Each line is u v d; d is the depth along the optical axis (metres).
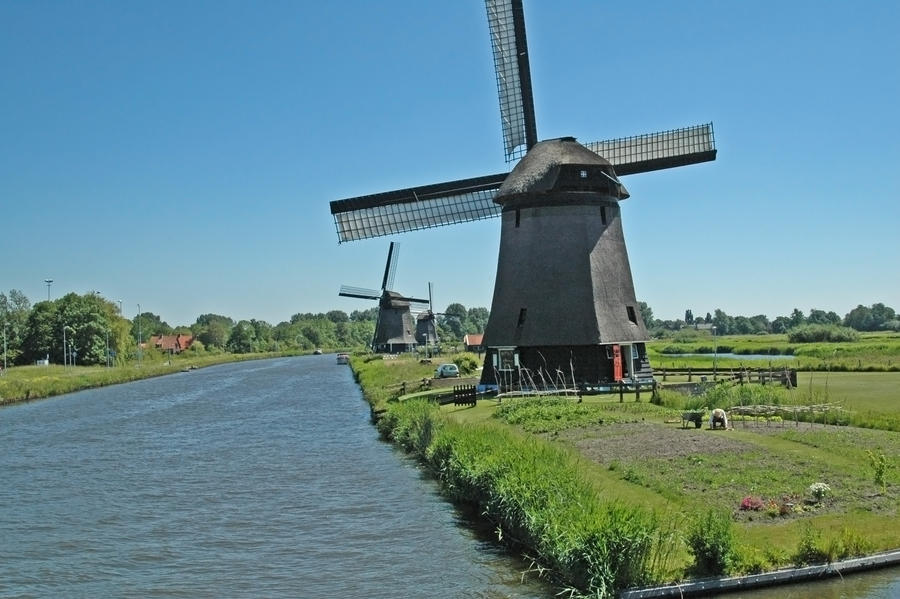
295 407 61.47
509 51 47.62
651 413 33.66
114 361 138.50
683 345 115.31
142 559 21.14
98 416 59.06
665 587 15.64
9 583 19.44
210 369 138.00
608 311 42.94
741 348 103.31
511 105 48.31
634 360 44.16
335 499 27.14
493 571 18.92
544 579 18.20
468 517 24.03
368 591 18.08
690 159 47.03
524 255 44.12
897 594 15.45
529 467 21.06
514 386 42.94
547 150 44.84
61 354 135.50
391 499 26.77
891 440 26.05
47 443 44.03
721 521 16.55
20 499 28.78
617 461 23.69
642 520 16.23
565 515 17.70
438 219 50.50
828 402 34.16
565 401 36.56
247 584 18.94
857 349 87.00
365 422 49.44
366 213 50.44
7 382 77.94
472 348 127.44
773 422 30.78
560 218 43.72
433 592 17.77
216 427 49.69
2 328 137.50
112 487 30.72
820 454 24.08
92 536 23.47
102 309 142.00
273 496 28.06
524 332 43.09
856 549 16.58
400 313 136.25
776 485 20.55
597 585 15.70
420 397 46.94
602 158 44.47
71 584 19.33
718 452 24.48
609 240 44.44
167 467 34.97
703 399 34.81
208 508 26.62
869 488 20.30
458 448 26.61
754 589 15.91
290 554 21.09
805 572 16.16
